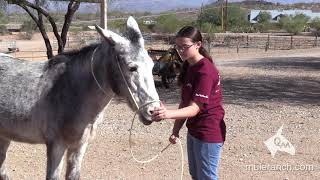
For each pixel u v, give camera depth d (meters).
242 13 55.50
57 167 3.39
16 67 3.60
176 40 2.93
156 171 4.69
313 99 10.12
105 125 6.82
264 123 7.22
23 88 3.47
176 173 4.63
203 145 2.97
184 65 3.02
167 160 5.04
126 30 3.11
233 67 17.70
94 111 3.36
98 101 3.34
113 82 3.16
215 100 2.96
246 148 5.57
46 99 3.40
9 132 3.60
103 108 3.39
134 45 3.03
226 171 4.71
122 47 3.02
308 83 13.02
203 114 2.96
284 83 12.93
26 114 3.45
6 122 3.55
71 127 3.34
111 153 5.27
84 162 4.93
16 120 3.50
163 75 11.80
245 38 36.62
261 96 10.45
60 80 3.41
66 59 3.46
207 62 2.89
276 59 22.27
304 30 51.00
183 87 2.96
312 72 15.97
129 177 4.51
